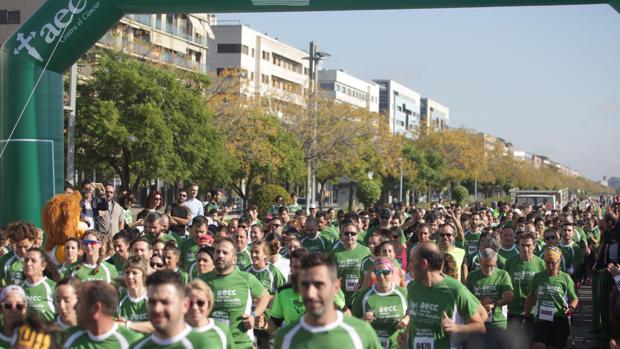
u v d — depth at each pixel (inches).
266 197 1450.5
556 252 456.1
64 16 589.9
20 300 253.1
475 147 3528.5
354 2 578.6
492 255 428.1
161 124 1389.0
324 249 571.2
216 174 1625.2
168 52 2544.3
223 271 364.5
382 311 345.1
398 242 506.3
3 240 428.1
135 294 332.5
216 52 3346.5
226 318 363.6
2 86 598.5
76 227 471.5
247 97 2071.9
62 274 424.5
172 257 402.0
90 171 1471.5
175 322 225.0
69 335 246.5
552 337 461.1
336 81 4564.5
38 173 594.2
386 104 5743.1
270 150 1900.8
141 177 1448.1
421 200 4030.5
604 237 545.6
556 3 577.0
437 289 299.4
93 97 1385.3
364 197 2255.2
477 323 297.3
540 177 5674.2
